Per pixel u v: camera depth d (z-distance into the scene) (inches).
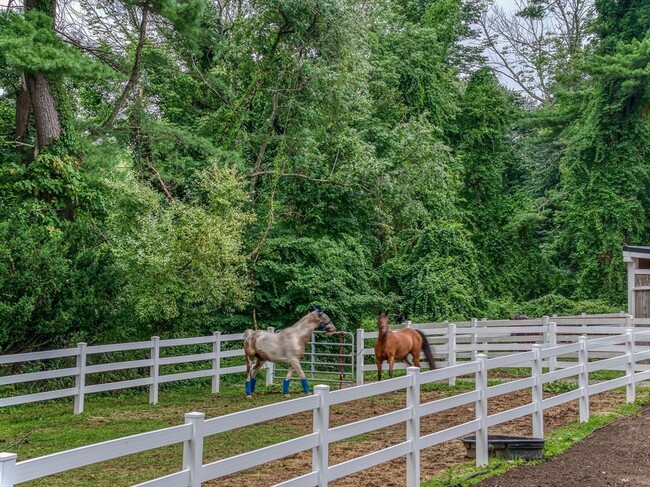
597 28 1478.8
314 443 241.3
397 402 538.9
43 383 601.6
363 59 929.5
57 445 400.5
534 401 374.0
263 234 864.9
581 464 333.7
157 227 640.4
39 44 611.8
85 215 719.7
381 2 1214.3
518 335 844.6
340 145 914.1
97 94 981.8
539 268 1421.0
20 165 730.2
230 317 841.5
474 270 1124.5
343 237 979.9
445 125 1432.1
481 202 1432.1
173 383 699.4
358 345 661.3
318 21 848.3
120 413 527.2
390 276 1080.8
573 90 1668.3
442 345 721.6
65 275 557.9
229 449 370.6
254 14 879.7
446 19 1457.9
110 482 311.1
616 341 493.7
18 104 776.3
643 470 326.0
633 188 1298.0
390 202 936.3
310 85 857.5
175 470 334.0
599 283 1305.4
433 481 298.2
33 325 554.3
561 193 1428.4
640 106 1296.8
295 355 595.8
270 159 956.6
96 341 643.5
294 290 860.0
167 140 825.5
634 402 508.4
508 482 299.9
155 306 634.2
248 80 928.3
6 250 527.8
